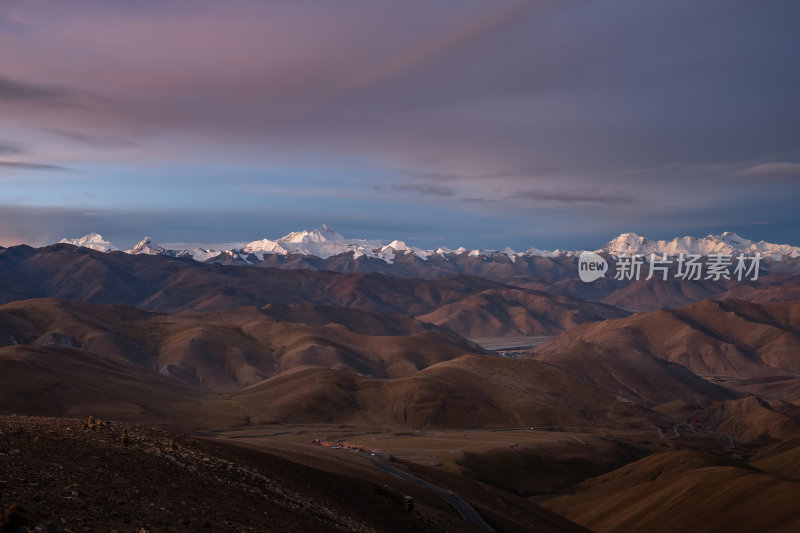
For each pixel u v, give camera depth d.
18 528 16.38
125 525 19.86
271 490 36.25
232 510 27.34
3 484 20.28
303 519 32.34
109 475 25.70
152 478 27.83
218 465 36.25
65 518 18.70
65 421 37.34
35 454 25.81
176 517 22.58
